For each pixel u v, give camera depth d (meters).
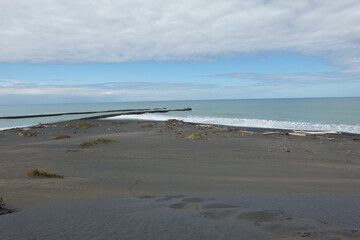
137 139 20.39
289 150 15.69
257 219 3.89
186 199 5.54
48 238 3.26
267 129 29.94
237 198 5.65
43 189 7.01
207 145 17.50
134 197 6.04
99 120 50.56
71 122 45.41
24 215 4.40
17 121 55.38
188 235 3.22
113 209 4.71
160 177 9.01
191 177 9.11
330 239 2.97
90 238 3.22
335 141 19.91
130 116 62.53
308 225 3.51
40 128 33.69
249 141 19.39
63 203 5.43
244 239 3.05
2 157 13.73
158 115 64.56
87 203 5.32
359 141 19.98
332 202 5.26
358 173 10.19
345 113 51.84
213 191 6.99
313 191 7.08
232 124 37.34
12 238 3.29
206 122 41.56
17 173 9.53
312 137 22.30
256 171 10.45
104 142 18.70
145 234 3.30
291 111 62.66
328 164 12.04
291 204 5.04
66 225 3.75
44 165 11.35
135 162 12.16
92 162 12.12
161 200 5.55
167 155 14.14
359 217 4.12
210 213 4.25
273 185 7.88
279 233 3.23
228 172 10.20
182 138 20.94
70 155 14.05
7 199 5.91
